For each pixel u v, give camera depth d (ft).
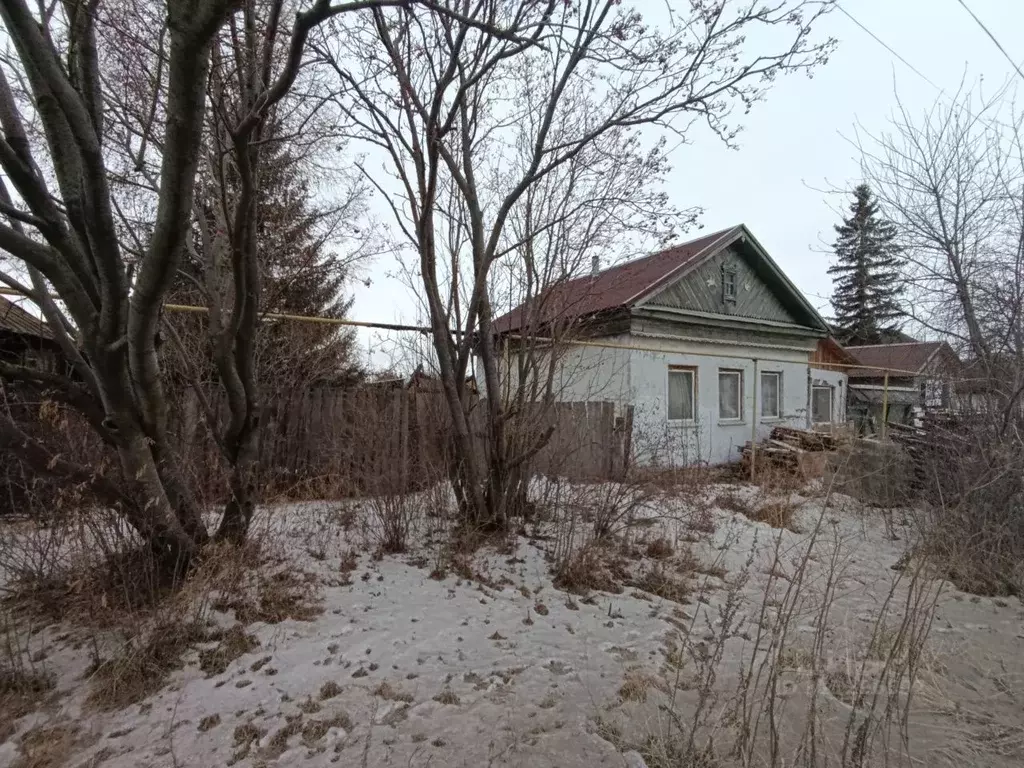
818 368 47.60
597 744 7.85
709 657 9.41
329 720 8.02
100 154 8.42
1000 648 12.00
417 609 11.78
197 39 7.57
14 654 9.00
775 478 25.34
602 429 19.26
